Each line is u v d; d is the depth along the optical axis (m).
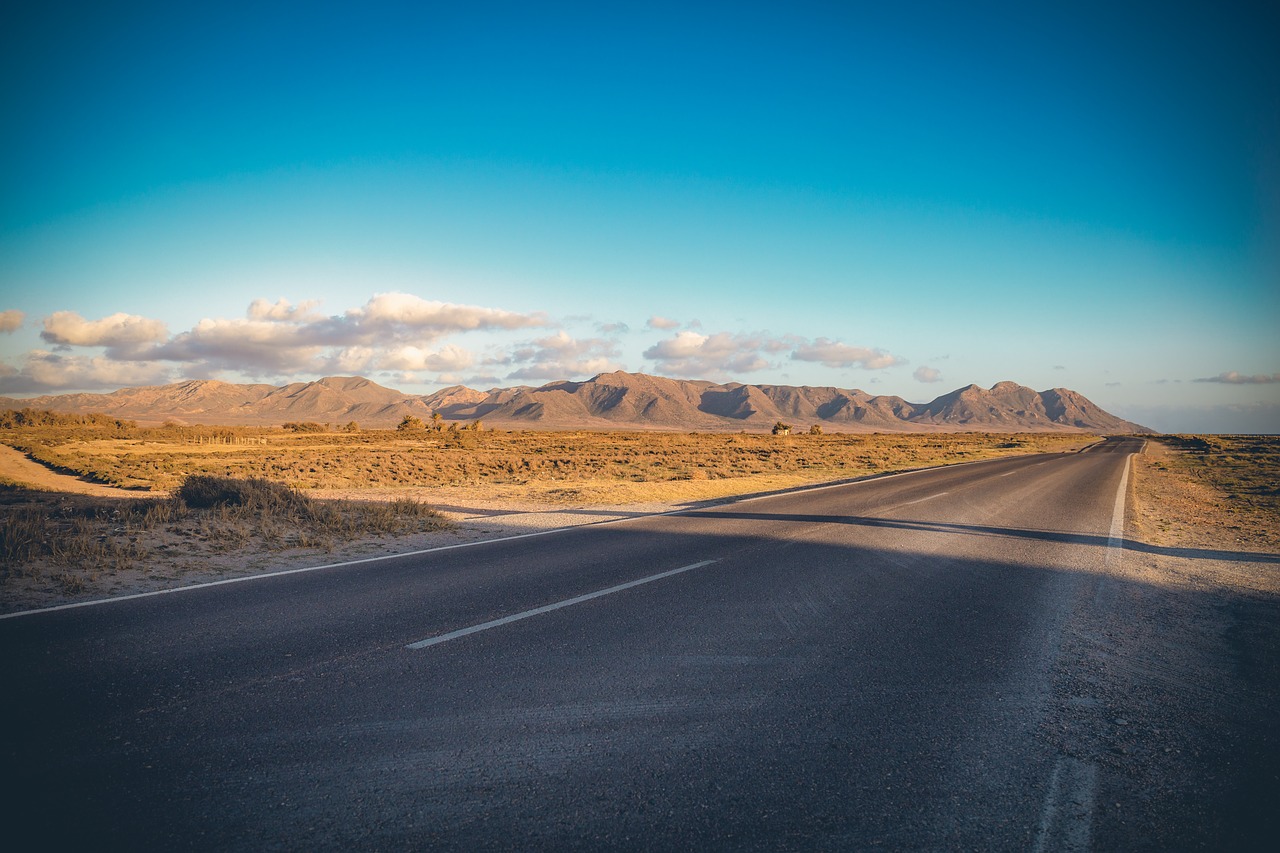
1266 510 16.70
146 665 4.43
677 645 5.09
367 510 11.80
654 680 4.36
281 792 2.94
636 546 9.48
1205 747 3.65
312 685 4.14
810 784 3.12
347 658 4.64
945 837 2.74
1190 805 3.05
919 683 4.45
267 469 30.91
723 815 2.85
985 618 6.13
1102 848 2.70
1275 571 9.02
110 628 5.22
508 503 15.35
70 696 3.89
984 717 3.94
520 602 6.25
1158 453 54.03
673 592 6.76
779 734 3.62
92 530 9.04
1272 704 4.30
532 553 8.84
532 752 3.35
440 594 6.52
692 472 26.09
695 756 3.35
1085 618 6.27
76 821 2.68
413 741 3.44
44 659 4.50
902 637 5.46
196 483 12.15
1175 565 9.30
